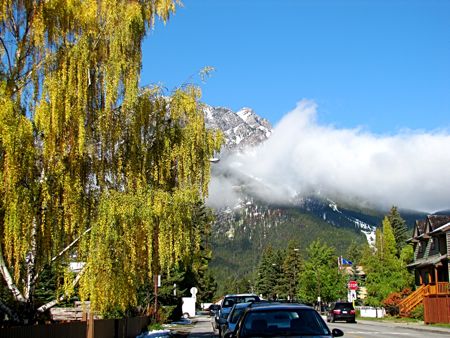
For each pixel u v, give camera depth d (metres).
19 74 17.77
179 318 56.38
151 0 20.14
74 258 18.12
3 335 14.12
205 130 20.20
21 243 15.64
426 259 56.56
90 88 18.17
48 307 19.44
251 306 11.85
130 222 17.05
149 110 19.20
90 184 18.08
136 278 18.47
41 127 16.44
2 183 15.23
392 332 33.78
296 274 126.25
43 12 17.75
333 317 50.16
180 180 19.44
